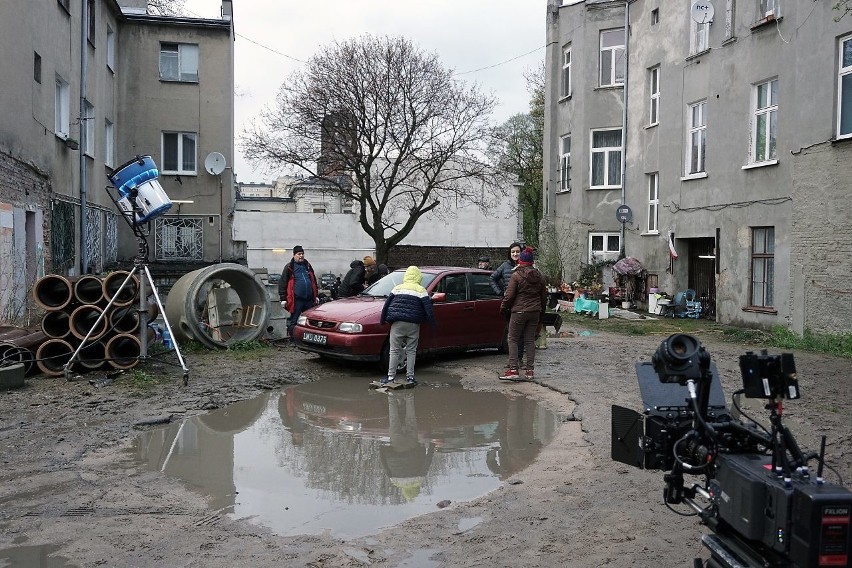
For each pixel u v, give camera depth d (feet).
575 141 86.07
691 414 12.18
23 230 44.47
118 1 87.61
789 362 10.00
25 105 45.32
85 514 16.56
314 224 150.20
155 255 82.38
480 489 18.76
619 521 16.12
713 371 13.25
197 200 83.15
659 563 13.94
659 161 71.41
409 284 32.60
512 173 130.11
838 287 47.65
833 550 8.73
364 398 30.14
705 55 63.82
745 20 58.29
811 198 49.98
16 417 25.27
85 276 34.17
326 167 102.06
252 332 43.04
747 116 58.08
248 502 17.58
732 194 59.82
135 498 17.70
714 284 65.16
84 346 32.19
